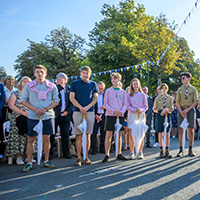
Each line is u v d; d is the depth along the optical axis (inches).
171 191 114.7
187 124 204.8
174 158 198.5
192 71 1261.1
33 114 162.1
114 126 190.4
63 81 209.5
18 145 185.8
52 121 170.2
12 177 144.2
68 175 146.6
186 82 212.4
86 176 143.5
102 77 1033.5
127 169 160.2
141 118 201.3
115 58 963.3
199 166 167.0
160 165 171.3
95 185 125.0
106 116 192.1
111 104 191.5
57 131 215.6
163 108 211.6
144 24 864.9
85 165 175.9
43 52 1185.4
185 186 122.1
